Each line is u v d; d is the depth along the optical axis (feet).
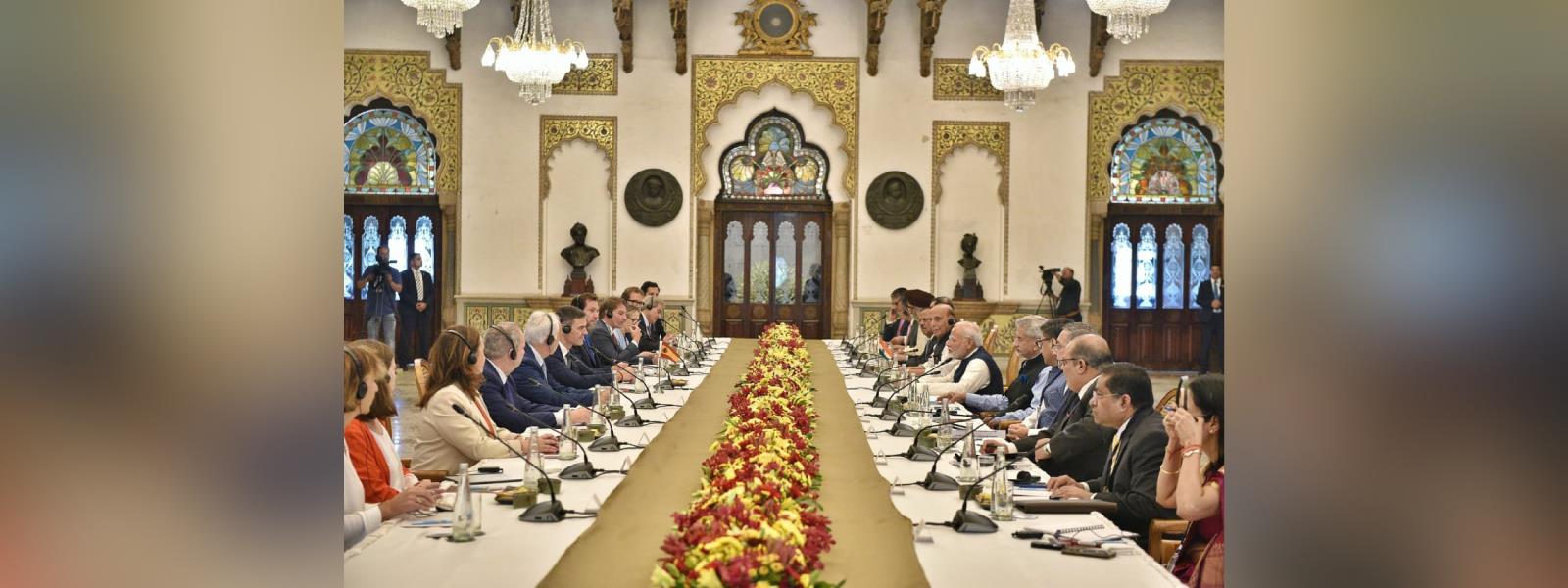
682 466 15.21
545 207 50.93
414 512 12.36
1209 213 52.13
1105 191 51.08
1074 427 17.85
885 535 11.57
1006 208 51.03
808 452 15.97
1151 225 52.49
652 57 51.11
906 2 51.31
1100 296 51.37
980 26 51.11
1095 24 50.49
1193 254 52.39
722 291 52.54
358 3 50.37
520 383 22.54
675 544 8.15
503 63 40.65
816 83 51.29
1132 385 15.28
